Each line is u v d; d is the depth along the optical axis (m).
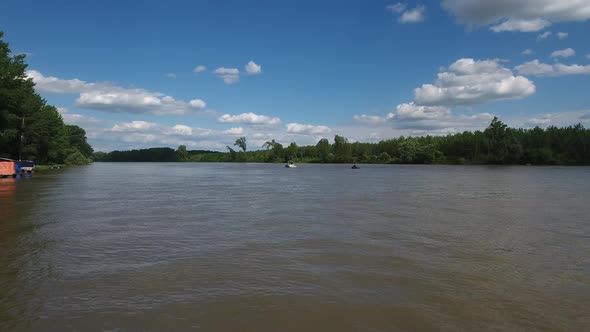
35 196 27.47
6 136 51.44
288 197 28.28
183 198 27.58
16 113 55.78
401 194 30.38
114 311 7.15
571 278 9.25
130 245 12.51
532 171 75.31
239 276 9.28
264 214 19.59
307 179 52.69
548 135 115.38
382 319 6.90
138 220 17.59
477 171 77.06
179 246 12.41
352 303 7.62
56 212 19.91
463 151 131.62
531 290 8.41
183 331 6.38
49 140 77.38
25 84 59.69
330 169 96.06
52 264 10.21
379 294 8.12
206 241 13.18
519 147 111.69
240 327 6.55
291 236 14.06
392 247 12.36
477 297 7.98
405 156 136.88
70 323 6.63
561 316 7.05
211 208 21.98
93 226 15.96
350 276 9.34
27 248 12.00
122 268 9.89
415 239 13.59
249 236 14.04
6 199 25.36
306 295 8.04
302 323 6.72
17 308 7.25
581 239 13.65
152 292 8.16
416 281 8.99
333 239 13.55
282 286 8.59
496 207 22.39
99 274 9.38
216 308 7.34
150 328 6.47
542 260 10.87
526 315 7.09
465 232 14.90
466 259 10.94
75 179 49.25
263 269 9.87
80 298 7.80
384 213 19.95
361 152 160.50
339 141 161.25
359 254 11.45
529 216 18.97
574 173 66.19
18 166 49.72
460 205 23.30
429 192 32.00
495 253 11.62
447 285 8.73
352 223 16.89
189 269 9.83
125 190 34.22
